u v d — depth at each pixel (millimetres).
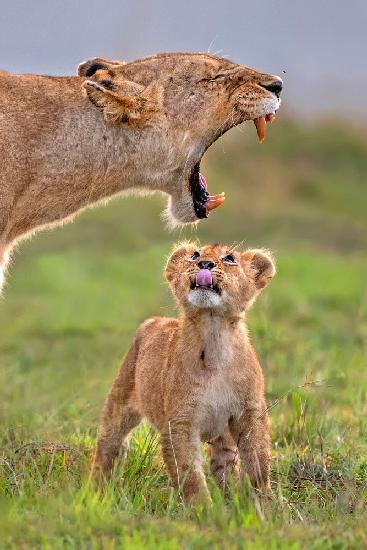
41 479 10555
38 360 18578
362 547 8797
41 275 25625
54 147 11156
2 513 9398
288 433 12820
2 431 13008
